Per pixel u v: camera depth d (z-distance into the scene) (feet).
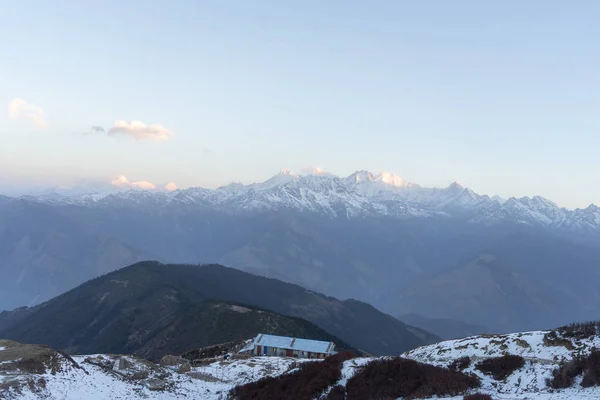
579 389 157.69
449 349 248.73
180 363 324.60
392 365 198.29
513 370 188.65
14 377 180.04
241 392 219.61
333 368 211.20
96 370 223.30
